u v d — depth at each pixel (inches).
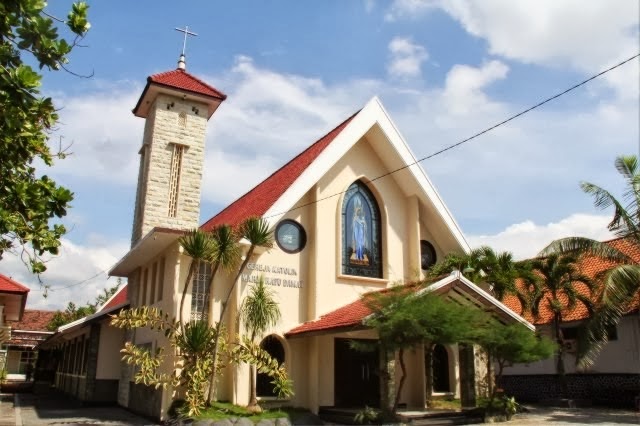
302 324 773.3
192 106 957.2
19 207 289.6
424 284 669.3
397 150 872.9
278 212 741.3
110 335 949.2
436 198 893.2
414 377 820.6
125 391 873.5
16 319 721.6
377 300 628.7
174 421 620.1
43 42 253.0
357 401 783.1
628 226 780.6
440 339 599.8
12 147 285.3
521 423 674.8
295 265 792.9
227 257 637.9
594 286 814.5
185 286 644.7
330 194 843.4
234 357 661.3
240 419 617.6
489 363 800.9
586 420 703.1
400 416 640.4
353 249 854.5
